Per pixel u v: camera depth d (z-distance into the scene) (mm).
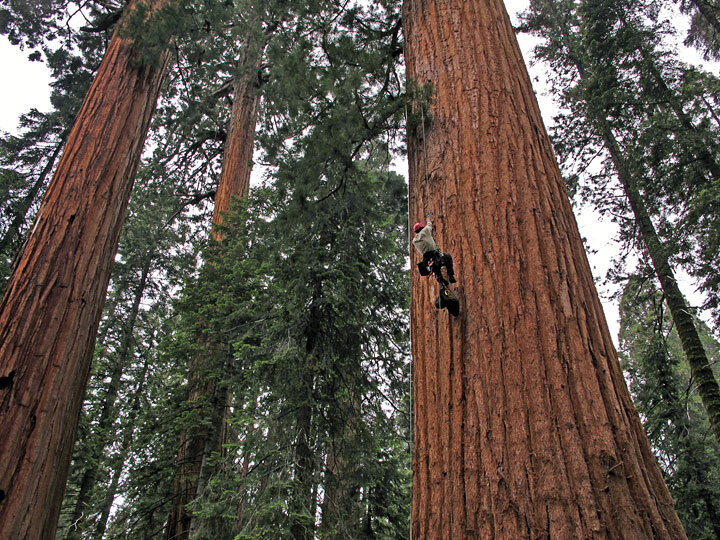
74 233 7770
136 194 20641
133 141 9195
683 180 13273
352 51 6988
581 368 3467
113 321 19516
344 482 9734
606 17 15953
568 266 4070
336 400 10305
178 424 10883
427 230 4488
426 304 4660
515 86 5492
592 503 2902
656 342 16203
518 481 3104
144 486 11391
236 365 11703
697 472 14672
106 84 9383
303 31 8734
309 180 8570
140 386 18375
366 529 10781
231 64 16312
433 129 5488
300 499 8484
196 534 9203
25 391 6473
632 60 15195
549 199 4531
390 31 9023
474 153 4898
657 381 16297
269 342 10258
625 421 3312
